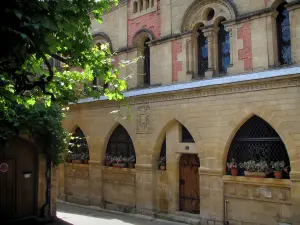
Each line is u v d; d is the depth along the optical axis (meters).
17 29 4.39
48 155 13.90
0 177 13.14
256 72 11.21
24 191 13.70
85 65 7.42
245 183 11.18
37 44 4.85
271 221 10.63
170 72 13.80
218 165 11.80
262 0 11.27
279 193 10.48
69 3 5.39
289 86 10.23
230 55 12.02
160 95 13.64
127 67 14.09
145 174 14.15
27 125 12.45
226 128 11.63
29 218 13.41
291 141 10.10
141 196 14.27
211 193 11.95
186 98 12.84
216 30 12.62
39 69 6.25
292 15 10.53
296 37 10.43
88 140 16.88
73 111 17.80
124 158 15.27
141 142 14.39
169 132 13.66
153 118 13.97
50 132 13.23
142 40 15.42
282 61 11.07
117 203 15.52
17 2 4.21
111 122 15.80
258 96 10.88
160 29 14.33
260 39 11.27
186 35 13.27
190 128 12.65
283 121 10.30
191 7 13.18
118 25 16.30
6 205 13.20
